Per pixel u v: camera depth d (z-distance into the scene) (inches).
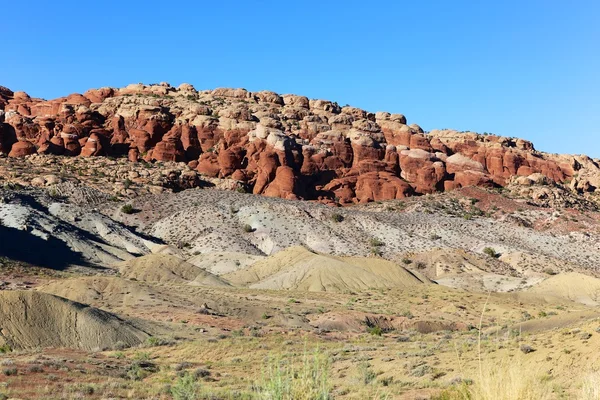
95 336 1764.3
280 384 302.7
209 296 2913.4
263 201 5974.4
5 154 6481.3
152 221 5467.5
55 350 1608.0
